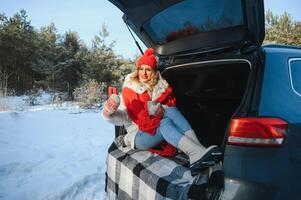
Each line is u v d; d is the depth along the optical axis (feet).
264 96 7.59
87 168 15.19
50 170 14.85
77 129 24.35
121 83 47.03
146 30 10.75
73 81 51.34
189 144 8.63
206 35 9.42
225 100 12.19
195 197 7.09
